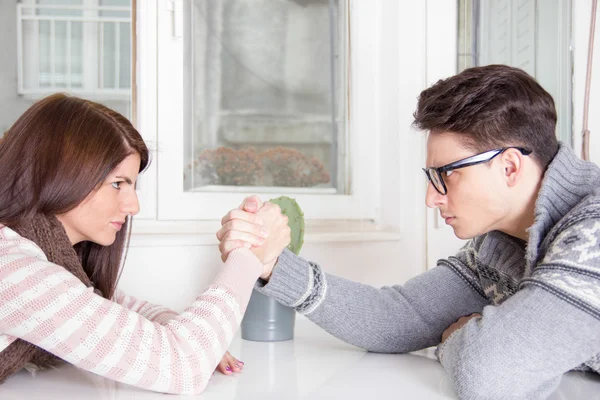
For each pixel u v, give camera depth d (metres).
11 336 0.83
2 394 0.85
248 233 0.98
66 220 0.93
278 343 1.25
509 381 0.80
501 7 1.92
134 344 0.81
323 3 1.83
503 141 0.93
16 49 1.45
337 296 1.09
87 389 0.88
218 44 1.68
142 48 1.52
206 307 0.88
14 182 0.88
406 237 1.80
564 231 0.88
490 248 1.05
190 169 1.62
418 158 1.81
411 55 1.81
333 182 1.86
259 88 1.74
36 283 0.78
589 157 2.01
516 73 0.95
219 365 0.98
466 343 0.84
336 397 0.84
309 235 1.58
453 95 0.94
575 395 0.86
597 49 2.03
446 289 1.15
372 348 1.13
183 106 1.59
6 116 1.44
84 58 1.50
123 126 0.94
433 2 1.82
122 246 1.08
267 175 1.76
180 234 1.52
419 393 0.87
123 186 0.95
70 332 0.78
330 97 1.84
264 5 1.74
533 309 0.81
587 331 0.79
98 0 1.50
